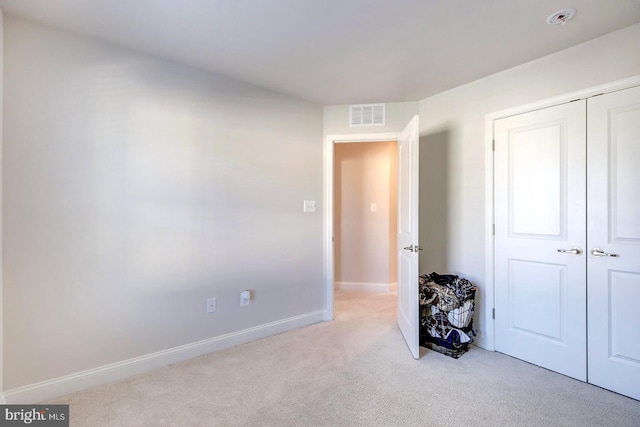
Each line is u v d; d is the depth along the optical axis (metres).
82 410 1.81
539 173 2.34
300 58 2.34
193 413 1.78
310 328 3.13
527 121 2.39
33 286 1.89
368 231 4.59
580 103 2.13
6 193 1.81
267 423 1.70
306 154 3.22
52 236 1.94
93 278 2.07
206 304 2.57
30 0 1.68
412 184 2.54
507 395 1.96
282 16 1.83
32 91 1.88
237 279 2.74
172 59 2.36
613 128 2.00
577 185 2.15
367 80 2.72
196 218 2.51
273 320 2.98
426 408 1.82
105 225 2.12
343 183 4.66
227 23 1.90
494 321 2.61
